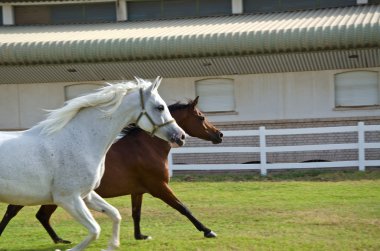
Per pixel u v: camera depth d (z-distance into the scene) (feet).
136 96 26.66
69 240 33.32
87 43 67.36
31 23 84.94
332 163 58.80
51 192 25.62
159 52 65.98
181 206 33.09
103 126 26.23
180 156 68.69
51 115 25.98
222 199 46.62
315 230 34.14
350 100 68.13
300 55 65.26
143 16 83.61
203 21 76.48
